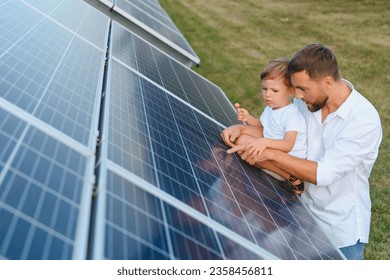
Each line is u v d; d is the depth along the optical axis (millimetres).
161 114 4449
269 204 3928
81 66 4488
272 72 4562
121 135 3375
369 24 20422
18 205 2115
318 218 4520
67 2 7184
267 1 25703
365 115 4105
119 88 4379
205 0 26984
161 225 2602
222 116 6039
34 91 3346
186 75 7129
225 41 19516
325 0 24750
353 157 4102
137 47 6770
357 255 4426
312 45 4082
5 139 2555
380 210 8422
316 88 4082
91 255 2125
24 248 1911
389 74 15500
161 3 25844
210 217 3076
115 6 8305
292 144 4484
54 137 2875
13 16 4852
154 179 3082
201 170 3777
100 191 2496
